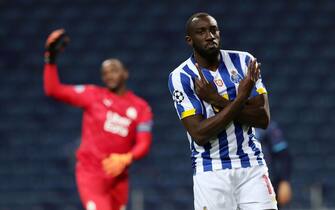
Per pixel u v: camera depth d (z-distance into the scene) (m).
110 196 24.67
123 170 24.50
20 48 60.84
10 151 54.62
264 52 59.25
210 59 15.90
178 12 62.00
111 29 61.41
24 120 56.38
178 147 53.78
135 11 62.34
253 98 15.78
